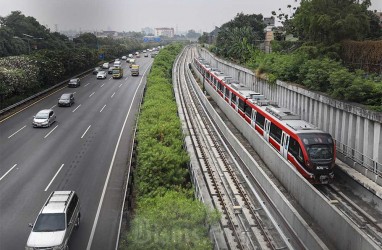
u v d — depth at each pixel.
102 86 67.31
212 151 32.75
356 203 22.47
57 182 25.62
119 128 39.19
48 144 33.59
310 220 20.86
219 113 48.69
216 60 84.50
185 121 42.75
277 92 41.34
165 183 21.92
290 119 29.22
